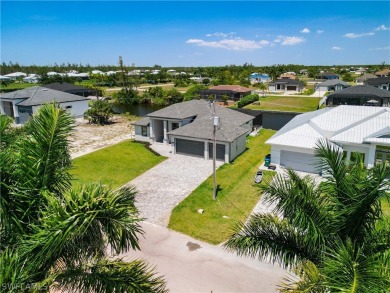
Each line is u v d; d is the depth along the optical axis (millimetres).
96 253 7566
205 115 38156
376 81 94750
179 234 18172
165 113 38844
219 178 27016
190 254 16203
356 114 31172
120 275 7160
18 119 52562
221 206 21641
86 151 35875
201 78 148625
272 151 29125
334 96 65938
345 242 8672
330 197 9375
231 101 85250
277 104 78188
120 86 124188
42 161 7914
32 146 7941
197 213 20641
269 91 109750
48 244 6328
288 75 138500
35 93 54219
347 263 6898
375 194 8188
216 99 86938
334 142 26125
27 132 8852
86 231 6926
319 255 8906
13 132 10266
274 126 54031
